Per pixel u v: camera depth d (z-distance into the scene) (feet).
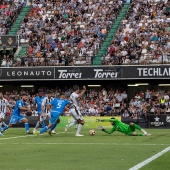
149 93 253.65
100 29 286.05
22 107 167.53
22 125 237.66
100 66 258.78
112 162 81.05
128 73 256.52
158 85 266.98
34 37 289.94
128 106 258.37
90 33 285.43
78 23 293.43
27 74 264.52
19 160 84.94
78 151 100.94
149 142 124.67
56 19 298.56
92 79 259.19
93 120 237.25
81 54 274.98
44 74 263.08
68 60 266.57
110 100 257.96
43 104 169.89
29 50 283.18
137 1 296.92
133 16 288.30
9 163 80.64
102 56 269.23
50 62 267.39
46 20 298.97
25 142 127.13
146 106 242.58
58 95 271.49
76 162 81.46
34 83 278.67
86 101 258.16
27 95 263.08
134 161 82.23
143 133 167.02
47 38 287.69
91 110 254.27
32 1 316.81
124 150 102.73
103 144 118.83
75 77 260.62
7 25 302.25
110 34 284.00
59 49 280.31
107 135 155.74
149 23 281.54
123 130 152.05
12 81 272.51
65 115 236.02
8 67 265.54
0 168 74.23
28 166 76.64
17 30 299.99
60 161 82.99
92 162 81.25
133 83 268.82
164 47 264.93
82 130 198.49
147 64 257.34
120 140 131.85
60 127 230.68
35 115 248.93
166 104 245.65
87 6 302.04
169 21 281.13
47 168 74.13
